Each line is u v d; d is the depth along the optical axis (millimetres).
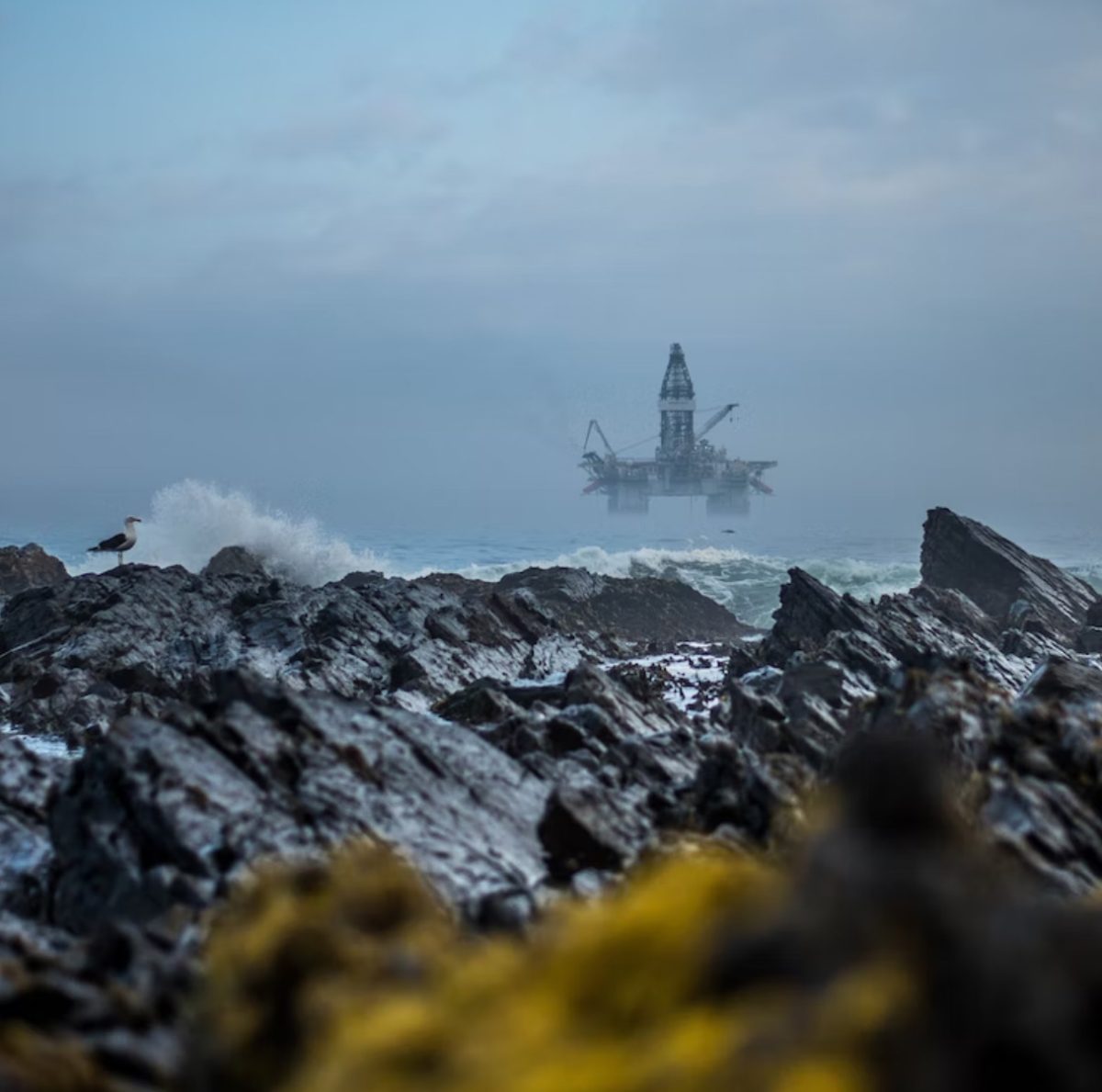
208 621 136875
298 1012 16062
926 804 12086
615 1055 11727
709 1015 11664
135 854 44094
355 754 50312
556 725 65562
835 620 122375
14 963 24438
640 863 41812
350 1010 14922
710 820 48344
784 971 11609
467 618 131250
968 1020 10742
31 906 47125
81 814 45812
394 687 115875
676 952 12445
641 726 81562
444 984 14602
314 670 114500
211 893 41531
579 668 85688
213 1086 16266
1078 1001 10758
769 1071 10914
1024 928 11281
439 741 54281
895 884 11539
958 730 50562
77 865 45125
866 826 12086
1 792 55156
